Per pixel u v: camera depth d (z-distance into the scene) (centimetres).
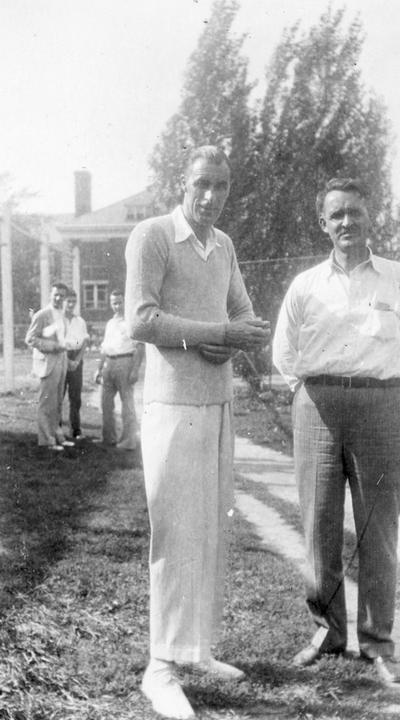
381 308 317
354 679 313
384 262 328
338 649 333
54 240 3544
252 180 1254
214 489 306
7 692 295
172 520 296
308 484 329
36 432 960
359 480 322
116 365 849
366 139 1234
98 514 548
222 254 319
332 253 332
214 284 311
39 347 836
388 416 316
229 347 302
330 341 320
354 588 417
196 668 318
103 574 421
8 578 409
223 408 314
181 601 296
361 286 321
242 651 337
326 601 329
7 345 1480
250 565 448
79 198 3581
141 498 601
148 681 298
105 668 315
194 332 294
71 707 287
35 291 2783
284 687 306
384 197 1205
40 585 400
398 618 372
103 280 3572
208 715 283
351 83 1230
